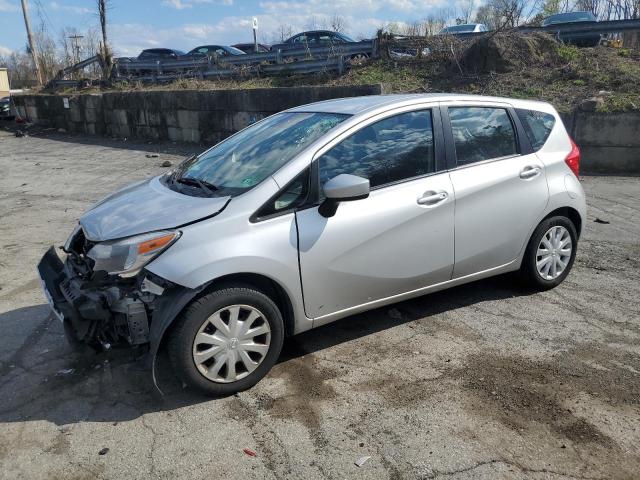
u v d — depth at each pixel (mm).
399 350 3803
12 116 22875
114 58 20984
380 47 14281
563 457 2721
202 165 4074
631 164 9812
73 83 21578
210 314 3146
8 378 3578
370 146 3699
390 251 3688
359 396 3281
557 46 12555
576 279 4992
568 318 4215
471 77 12445
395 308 4457
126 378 3543
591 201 7840
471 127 4148
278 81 15188
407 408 3148
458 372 3500
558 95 10992
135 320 3117
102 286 3143
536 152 4426
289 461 2756
